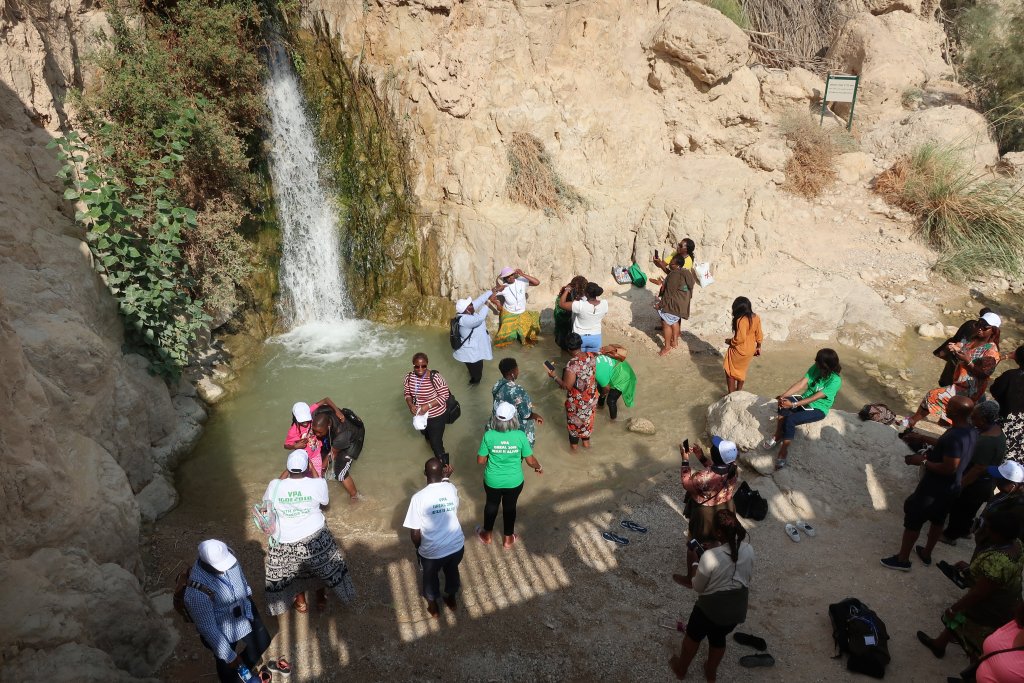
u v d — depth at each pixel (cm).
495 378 1012
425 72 1155
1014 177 1402
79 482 582
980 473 591
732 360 919
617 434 882
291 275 1148
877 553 659
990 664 427
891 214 1352
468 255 1163
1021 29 1670
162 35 970
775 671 543
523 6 1216
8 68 727
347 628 600
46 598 484
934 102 1627
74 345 653
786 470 760
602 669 556
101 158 827
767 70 1570
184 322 859
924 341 1088
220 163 953
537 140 1202
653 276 1230
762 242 1235
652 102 1333
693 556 557
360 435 780
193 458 835
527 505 756
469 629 599
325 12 1191
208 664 563
